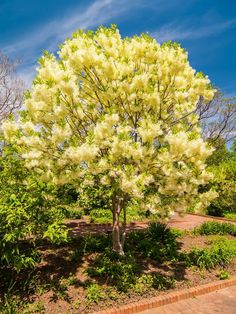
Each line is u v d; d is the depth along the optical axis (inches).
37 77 241.8
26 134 237.6
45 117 229.9
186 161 240.8
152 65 247.3
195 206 271.1
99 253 300.4
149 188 261.6
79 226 481.4
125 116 258.2
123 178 217.6
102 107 259.3
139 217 545.3
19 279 232.2
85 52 229.5
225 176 623.2
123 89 234.1
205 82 254.1
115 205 296.0
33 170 252.5
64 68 224.4
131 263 265.1
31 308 196.5
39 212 222.8
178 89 251.4
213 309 215.5
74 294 215.8
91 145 215.6
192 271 272.4
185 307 217.3
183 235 415.5
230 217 661.3
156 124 219.6
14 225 208.4
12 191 223.6
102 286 228.2
